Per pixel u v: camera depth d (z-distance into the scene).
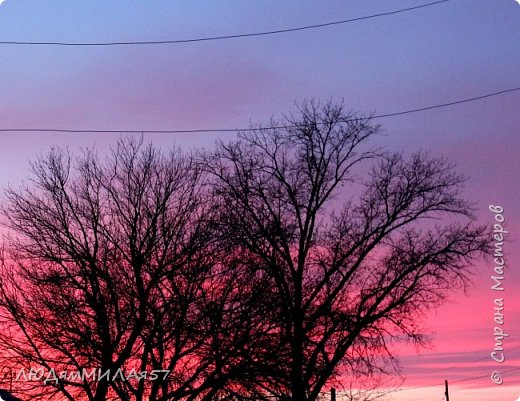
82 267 25.14
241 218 29.03
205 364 23.84
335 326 27.97
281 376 24.66
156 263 25.03
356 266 30.52
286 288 27.59
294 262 30.08
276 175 31.69
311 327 27.38
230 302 24.36
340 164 32.38
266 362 24.42
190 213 26.47
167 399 23.58
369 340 29.12
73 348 24.28
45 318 24.56
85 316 24.56
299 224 30.89
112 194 26.88
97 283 24.58
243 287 24.91
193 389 24.03
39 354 24.33
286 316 25.62
